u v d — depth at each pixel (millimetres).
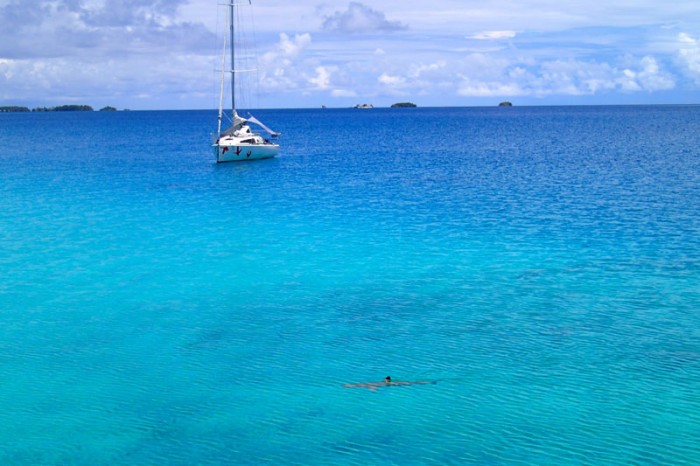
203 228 48344
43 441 20531
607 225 47000
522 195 61156
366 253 40688
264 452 19828
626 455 19422
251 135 94438
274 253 41062
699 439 20109
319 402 22719
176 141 144875
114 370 25266
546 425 21016
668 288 33156
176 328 29297
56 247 42719
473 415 21719
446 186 68125
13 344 27656
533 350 26391
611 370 24562
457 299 32312
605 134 155250
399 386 23734
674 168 81312
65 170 85125
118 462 19438
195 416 21906
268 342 27703
